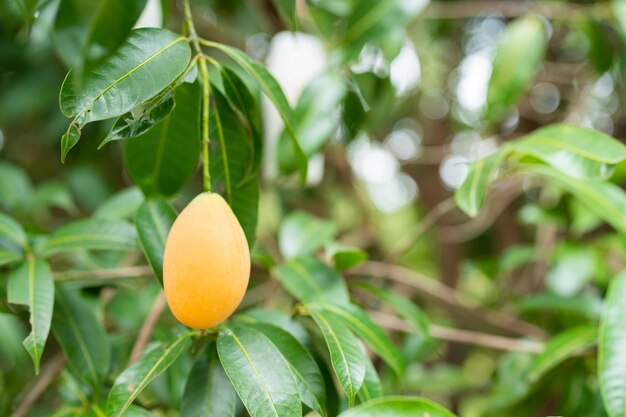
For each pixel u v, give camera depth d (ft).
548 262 3.09
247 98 1.58
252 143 1.60
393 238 5.82
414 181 5.07
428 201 4.99
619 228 1.88
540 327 2.89
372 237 4.10
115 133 1.38
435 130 4.88
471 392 4.20
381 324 2.49
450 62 4.34
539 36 2.53
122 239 1.87
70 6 1.35
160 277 1.60
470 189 1.79
